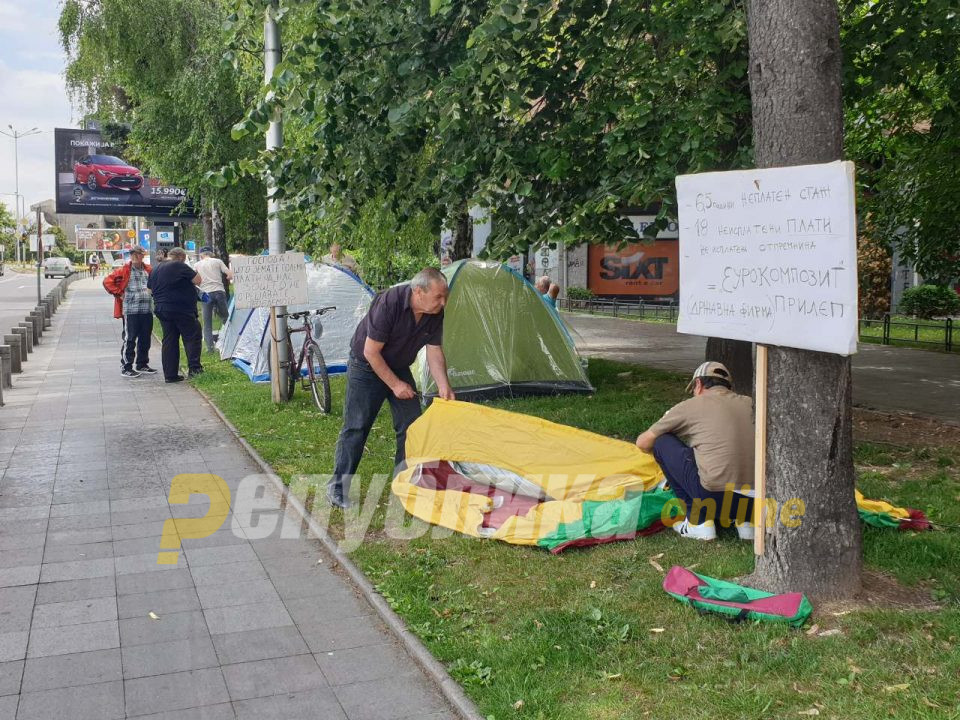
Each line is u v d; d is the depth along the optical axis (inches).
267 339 469.7
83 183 1318.9
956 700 132.6
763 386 171.9
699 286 179.2
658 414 360.2
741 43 296.2
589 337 750.5
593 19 328.5
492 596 181.5
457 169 309.1
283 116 330.6
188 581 198.2
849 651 149.7
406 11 318.3
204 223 1018.7
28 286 2039.9
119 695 148.4
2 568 206.4
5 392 462.9
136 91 934.4
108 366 568.4
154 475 288.2
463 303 404.8
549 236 302.7
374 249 572.7
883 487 249.9
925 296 850.8
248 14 322.7
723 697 137.3
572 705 138.2
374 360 236.5
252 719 140.8
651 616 167.8
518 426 248.1
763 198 163.2
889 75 321.4
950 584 175.6
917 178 509.7
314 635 171.0
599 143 327.6
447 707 143.9
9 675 155.1
